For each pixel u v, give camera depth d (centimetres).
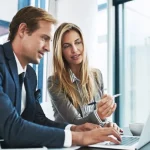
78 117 122
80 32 145
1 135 69
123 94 237
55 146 70
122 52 241
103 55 236
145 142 80
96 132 76
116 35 241
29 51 87
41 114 102
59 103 129
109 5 237
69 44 142
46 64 197
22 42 87
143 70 229
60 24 143
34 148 66
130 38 238
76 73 151
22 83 91
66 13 228
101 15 236
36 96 103
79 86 145
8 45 87
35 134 68
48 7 221
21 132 67
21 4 193
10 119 67
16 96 82
